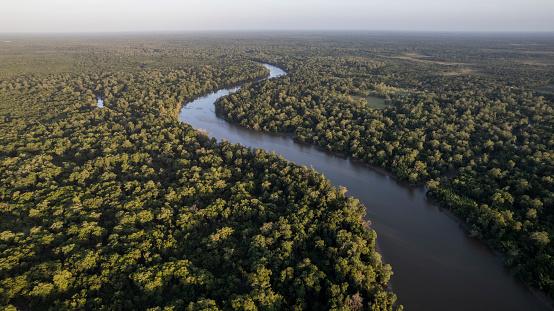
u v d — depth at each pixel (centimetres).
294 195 13725
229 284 9712
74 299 9069
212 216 12412
